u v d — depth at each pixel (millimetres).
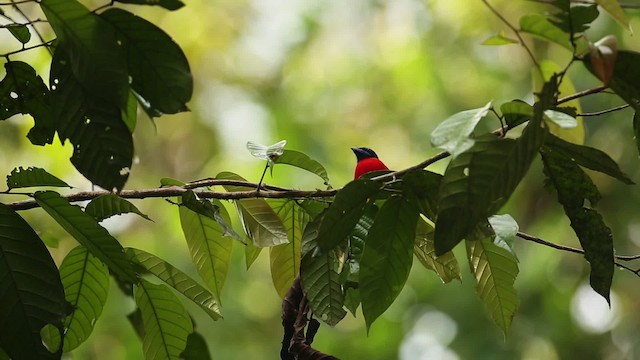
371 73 17281
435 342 13266
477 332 13125
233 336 13625
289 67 17656
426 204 4660
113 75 4027
